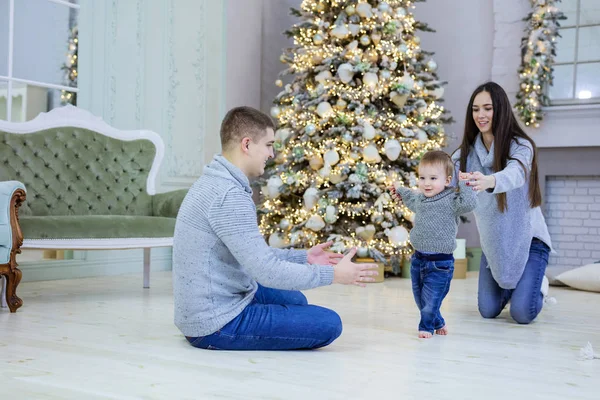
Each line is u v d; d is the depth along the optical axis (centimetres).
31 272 486
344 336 285
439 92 577
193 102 619
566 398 190
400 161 555
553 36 613
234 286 247
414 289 298
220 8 644
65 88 516
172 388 192
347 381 204
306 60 577
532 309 329
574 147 611
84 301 387
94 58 536
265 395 186
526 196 329
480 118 323
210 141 636
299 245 553
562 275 517
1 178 414
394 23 551
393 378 209
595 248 607
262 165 250
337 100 556
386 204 528
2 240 338
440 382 205
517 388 201
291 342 248
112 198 465
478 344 273
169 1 595
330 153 532
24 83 491
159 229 418
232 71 661
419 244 290
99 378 204
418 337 286
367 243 534
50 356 236
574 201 617
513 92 638
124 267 557
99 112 539
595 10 608
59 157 444
